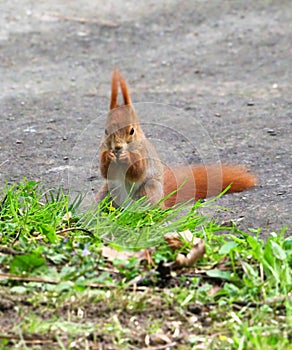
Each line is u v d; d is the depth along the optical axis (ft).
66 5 66.90
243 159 36.17
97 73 52.03
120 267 23.22
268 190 31.71
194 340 20.01
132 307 21.25
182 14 63.93
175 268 23.21
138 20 62.90
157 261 23.32
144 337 20.08
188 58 54.54
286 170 34.35
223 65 52.95
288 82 49.11
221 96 46.73
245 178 31.68
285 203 30.14
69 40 58.59
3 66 53.31
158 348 19.67
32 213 27.30
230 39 57.98
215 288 22.39
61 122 41.81
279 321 20.72
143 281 22.56
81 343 19.65
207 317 21.06
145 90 48.03
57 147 37.55
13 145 37.91
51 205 27.73
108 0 67.97
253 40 57.47
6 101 45.85
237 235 27.09
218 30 60.13
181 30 60.59
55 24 62.08
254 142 38.65
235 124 41.60
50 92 47.75
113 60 54.70
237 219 28.71
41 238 25.43
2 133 39.86
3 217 27.27
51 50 56.59
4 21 62.59
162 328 20.56
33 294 21.67
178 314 21.09
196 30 60.49
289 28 59.62
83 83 49.80
